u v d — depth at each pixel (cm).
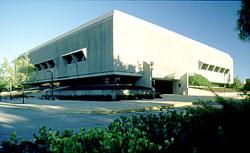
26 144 317
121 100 3378
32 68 5669
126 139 299
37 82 6788
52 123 1312
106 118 1509
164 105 2306
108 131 344
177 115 388
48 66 6166
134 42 4175
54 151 283
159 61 4691
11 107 2548
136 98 3562
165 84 5166
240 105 329
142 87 4078
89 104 2641
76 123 1302
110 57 3888
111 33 3878
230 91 4966
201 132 284
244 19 1074
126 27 4047
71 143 282
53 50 5728
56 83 6488
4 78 5134
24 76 5378
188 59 5638
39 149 315
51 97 4244
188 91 4725
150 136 328
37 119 1497
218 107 354
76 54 4931
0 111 2098
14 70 5291
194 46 5925
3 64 5128
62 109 2080
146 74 4222
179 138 291
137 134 326
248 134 270
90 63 4388
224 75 7694
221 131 265
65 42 5222
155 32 4644
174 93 4981
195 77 5266
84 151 281
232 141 261
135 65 4169
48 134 335
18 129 1109
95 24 4259
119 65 3891
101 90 3647
